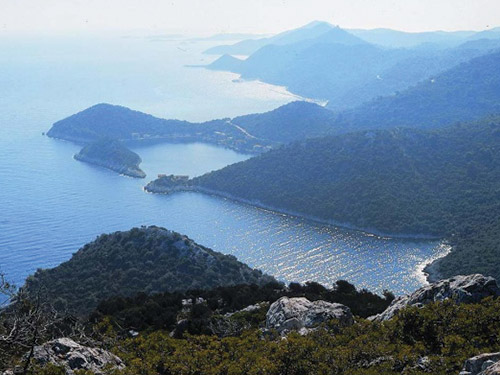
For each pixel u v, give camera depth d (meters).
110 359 47.38
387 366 43.72
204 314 77.06
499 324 48.34
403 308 53.12
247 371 46.59
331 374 44.53
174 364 49.94
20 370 40.62
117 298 93.00
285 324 57.81
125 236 175.38
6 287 46.81
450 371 41.97
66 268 159.88
